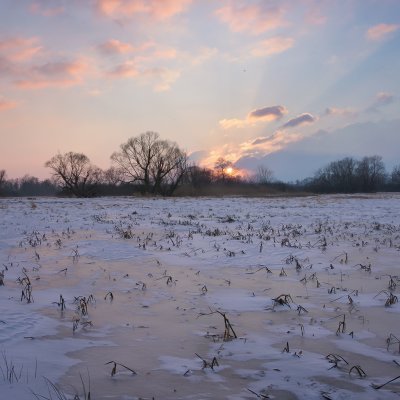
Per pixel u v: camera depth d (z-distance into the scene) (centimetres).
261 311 715
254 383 450
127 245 1355
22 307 703
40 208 3095
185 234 1628
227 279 948
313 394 427
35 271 1001
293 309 727
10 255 1194
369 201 4122
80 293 818
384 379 465
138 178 7069
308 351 543
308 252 1258
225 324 589
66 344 552
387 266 1091
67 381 446
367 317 686
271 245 1359
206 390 434
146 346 554
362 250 1305
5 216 2311
